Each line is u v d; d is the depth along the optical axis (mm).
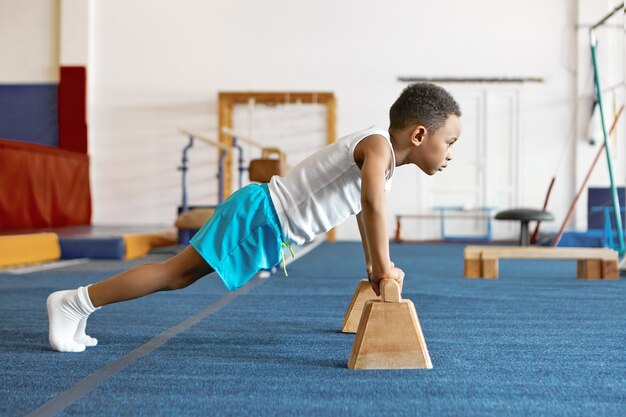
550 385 1235
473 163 7812
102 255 4586
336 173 1483
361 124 7945
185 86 8023
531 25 7738
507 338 1733
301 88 7969
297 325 1952
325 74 7961
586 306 2377
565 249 3426
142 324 1966
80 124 7953
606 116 7523
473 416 1041
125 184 8055
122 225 7648
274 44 7980
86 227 6770
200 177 7996
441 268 4145
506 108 7777
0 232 4875
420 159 1490
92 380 1278
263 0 7969
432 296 2660
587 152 7598
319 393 1175
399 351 1369
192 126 7996
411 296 2658
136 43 8031
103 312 2211
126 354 1523
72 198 7277
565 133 7695
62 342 1538
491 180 7793
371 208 1342
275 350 1571
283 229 1489
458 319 2068
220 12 7992
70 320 1541
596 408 1085
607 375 1317
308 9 7961
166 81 8023
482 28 7797
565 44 7688
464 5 7816
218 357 1490
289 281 3291
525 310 2271
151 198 8031
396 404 1104
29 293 2713
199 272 1501
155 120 8023
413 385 1229
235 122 7914
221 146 5637
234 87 8008
